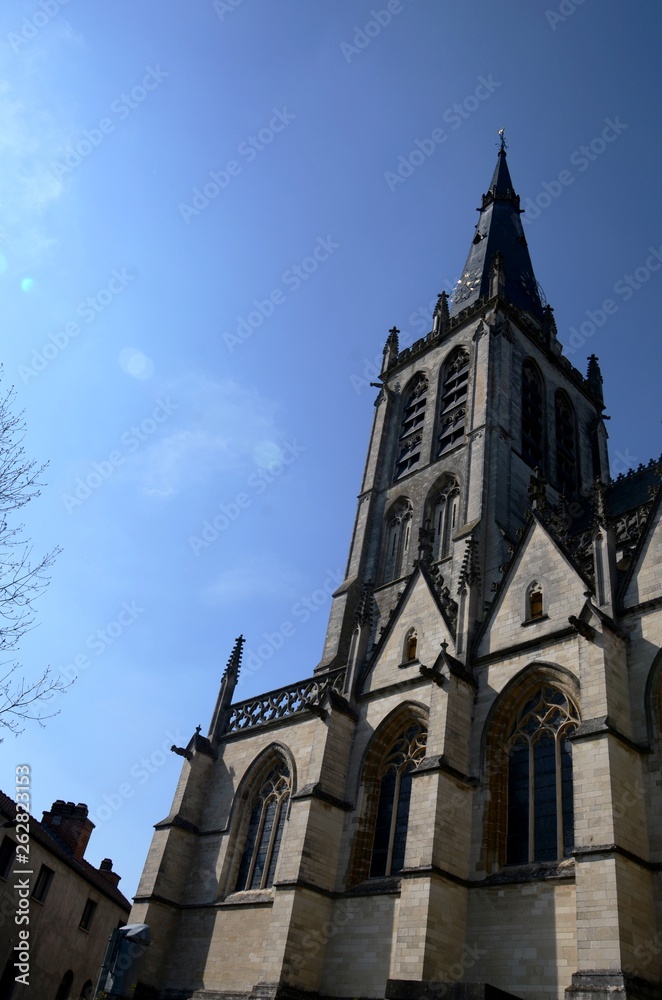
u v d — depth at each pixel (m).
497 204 102.88
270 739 57.59
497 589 47.88
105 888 76.69
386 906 40.81
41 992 66.44
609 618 38.28
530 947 33.91
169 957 52.75
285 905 42.50
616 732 33.78
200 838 57.84
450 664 44.03
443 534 65.19
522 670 42.31
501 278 80.38
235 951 48.31
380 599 64.69
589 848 31.25
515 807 39.34
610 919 29.11
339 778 48.00
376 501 75.56
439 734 41.78
